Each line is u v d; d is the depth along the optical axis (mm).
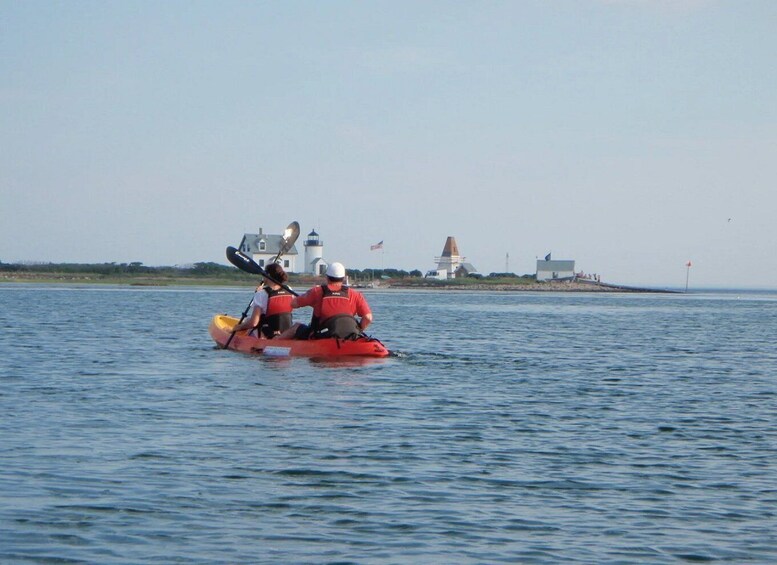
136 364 26922
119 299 94062
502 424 17469
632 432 16875
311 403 19578
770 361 32500
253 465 13391
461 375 25578
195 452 14234
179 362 27500
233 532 10320
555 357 32406
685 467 13938
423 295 158125
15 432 15664
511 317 68250
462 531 10578
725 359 33094
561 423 17734
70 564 9219
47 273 199375
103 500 11406
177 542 9953
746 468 13914
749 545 10242
